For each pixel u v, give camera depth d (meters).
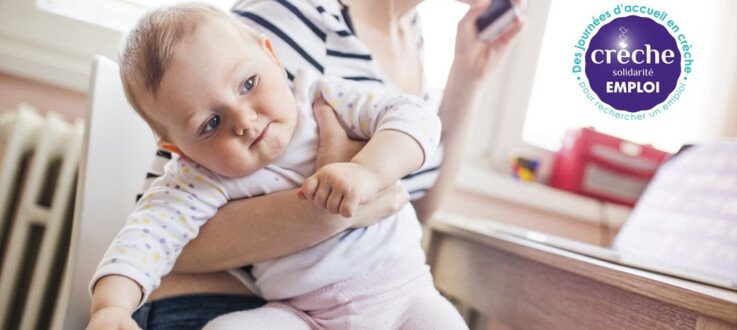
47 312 1.35
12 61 1.43
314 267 0.73
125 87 0.72
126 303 0.63
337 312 0.74
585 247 0.97
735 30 1.82
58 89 1.48
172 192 0.73
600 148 1.72
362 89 0.82
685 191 1.01
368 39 1.11
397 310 0.75
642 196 1.12
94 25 1.50
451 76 1.25
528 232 1.28
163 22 0.70
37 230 1.39
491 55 1.23
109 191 0.87
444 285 1.29
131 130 0.92
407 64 1.18
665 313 0.56
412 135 0.70
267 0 0.93
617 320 0.64
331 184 0.60
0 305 1.25
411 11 1.19
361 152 0.67
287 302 0.77
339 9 1.01
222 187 0.75
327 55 0.96
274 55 0.76
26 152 1.34
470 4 1.22
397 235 0.77
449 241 1.29
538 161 1.79
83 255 0.82
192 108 0.67
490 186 1.74
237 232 0.73
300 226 0.70
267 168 0.76
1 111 1.45
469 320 1.44
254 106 0.70
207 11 0.72
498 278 0.98
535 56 1.84
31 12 1.47
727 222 0.89
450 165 1.24
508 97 1.84
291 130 0.74
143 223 0.69
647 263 0.78
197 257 0.76
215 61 0.67
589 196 1.73
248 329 0.68
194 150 0.71
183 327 0.80
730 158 0.97
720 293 0.52
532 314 0.84
